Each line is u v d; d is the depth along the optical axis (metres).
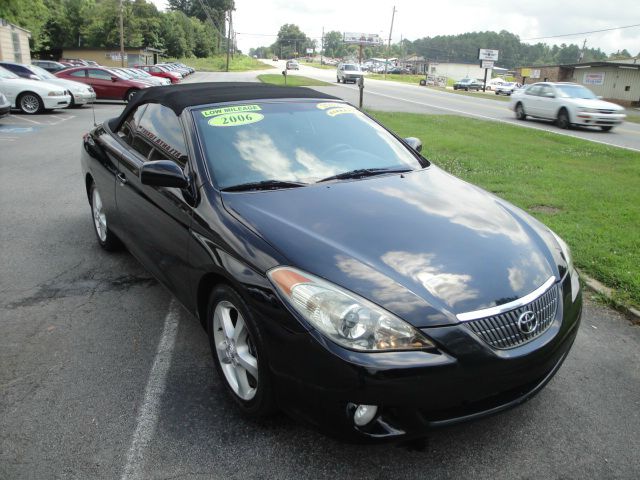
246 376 2.69
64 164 9.18
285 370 2.33
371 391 2.14
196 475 2.37
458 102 29.58
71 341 3.46
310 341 2.22
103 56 61.19
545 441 2.63
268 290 2.38
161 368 3.17
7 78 17.20
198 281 2.90
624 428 2.73
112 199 4.31
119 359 3.26
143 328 3.63
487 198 3.37
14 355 3.29
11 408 2.79
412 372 2.15
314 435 2.63
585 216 6.40
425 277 2.39
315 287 2.30
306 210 2.84
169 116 3.69
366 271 2.36
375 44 116.00
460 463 2.48
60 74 21.97
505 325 2.34
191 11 133.38
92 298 4.07
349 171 3.44
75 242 5.28
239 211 2.82
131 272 4.57
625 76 44.72
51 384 3.00
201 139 3.30
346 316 2.20
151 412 2.78
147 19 83.69
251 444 2.56
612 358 3.40
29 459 2.45
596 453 2.56
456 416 2.30
